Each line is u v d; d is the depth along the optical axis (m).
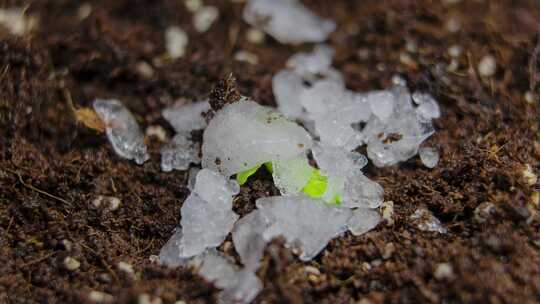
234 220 0.12
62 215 0.12
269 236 0.11
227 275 0.11
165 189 0.12
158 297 0.11
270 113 0.12
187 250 0.11
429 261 0.11
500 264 0.11
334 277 0.11
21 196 0.12
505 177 0.12
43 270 0.12
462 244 0.11
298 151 0.12
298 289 0.11
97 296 0.11
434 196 0.12
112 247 0.12
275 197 0.12
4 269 0.12
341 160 0.12
